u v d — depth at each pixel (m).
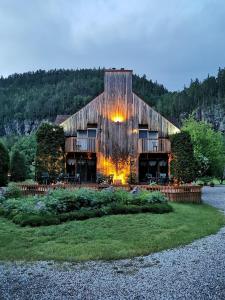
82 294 8.13
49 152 32.25
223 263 10.61
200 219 18.39
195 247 12.65
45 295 8.08
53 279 9.19
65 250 11.81
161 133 36.56
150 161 38.16
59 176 32.34
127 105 36.62
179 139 32.50
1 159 32.47
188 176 31.84
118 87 36.78
